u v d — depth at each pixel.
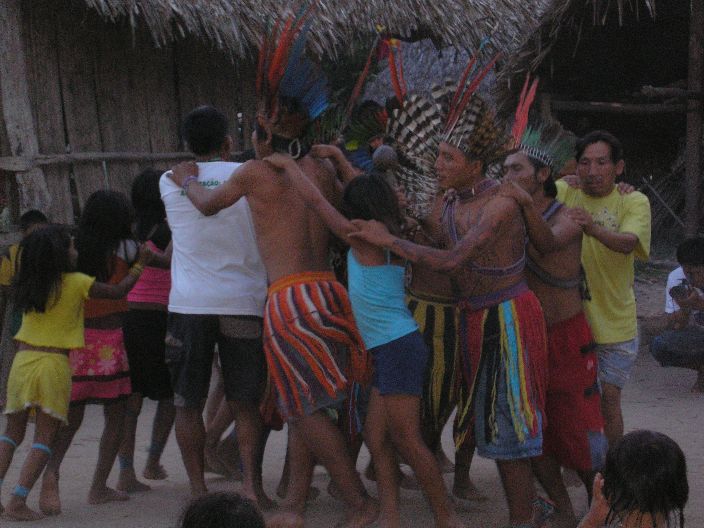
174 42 18.12
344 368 8.84
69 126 16.09
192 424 9.71
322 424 8.70
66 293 9.73
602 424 8.95
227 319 9.54
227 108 19.25
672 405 14.98
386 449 8.56
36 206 15.04
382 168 9.19
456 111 8.59
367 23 18.88
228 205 9.02
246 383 9.59
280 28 9.24
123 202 10.51
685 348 15.70
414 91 9.22
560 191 10.45
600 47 24.42
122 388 10.23
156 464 11.17
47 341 9.67
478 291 8.46
